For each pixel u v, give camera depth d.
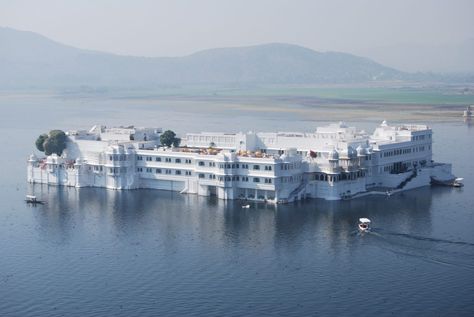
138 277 178.75
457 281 172.62
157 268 185.12
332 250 197.12
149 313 156.25
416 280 173.75
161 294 167.25
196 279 176.75
